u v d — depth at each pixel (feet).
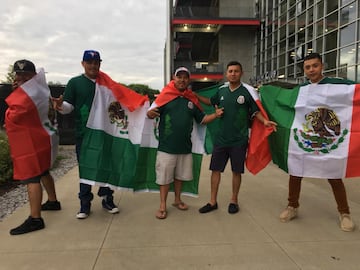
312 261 10.48
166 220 14.11
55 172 25.27
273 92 14.42
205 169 26.04
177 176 15.05
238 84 14.66
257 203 16.48
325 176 13.10
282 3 71.00
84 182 13.97
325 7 52.70
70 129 42.60
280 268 10.08
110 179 14.46
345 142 12.91
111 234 12.59
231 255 10.90
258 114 14.32
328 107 13.03
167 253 11.05
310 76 13.28
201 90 16.38
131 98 14.97
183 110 14.32
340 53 48.65
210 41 95.61
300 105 13.35
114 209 14.88
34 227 12.80
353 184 19.81
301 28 61.77
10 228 13.20
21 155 12.68
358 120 12.83
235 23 83.71
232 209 14.97
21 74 12.63
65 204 16.24
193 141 15.81
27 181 12.78
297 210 14.52
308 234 12.57
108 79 14.52
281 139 13.87
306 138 13.26
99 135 14.12
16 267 10.14
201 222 13.87
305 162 13.29
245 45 89.56
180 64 87.10
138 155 15.34
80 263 10.38
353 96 12.77
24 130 12.67
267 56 80.18
